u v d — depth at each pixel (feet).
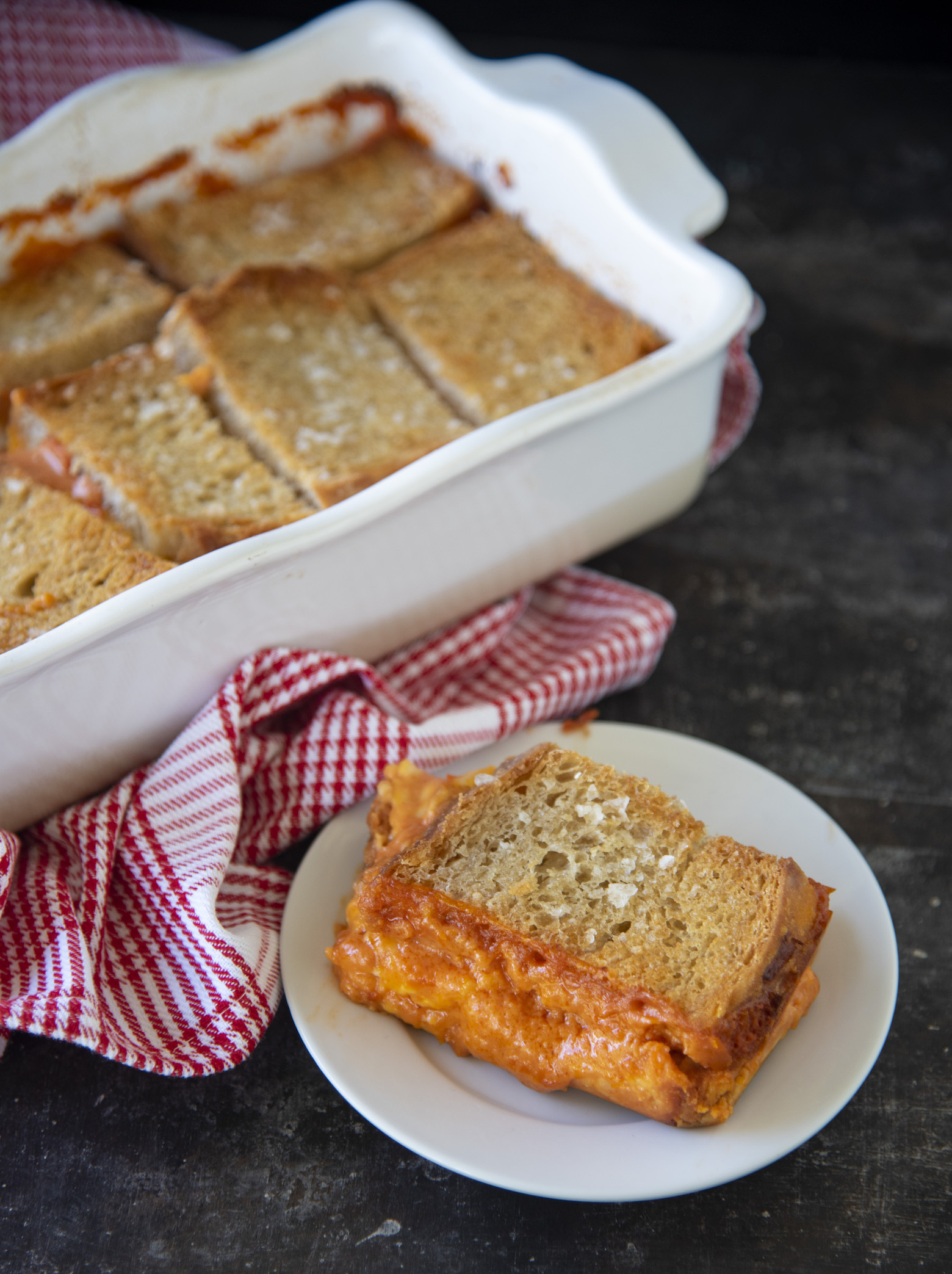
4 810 1.65
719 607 2.08
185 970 1.60
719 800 1.72
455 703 1.90
